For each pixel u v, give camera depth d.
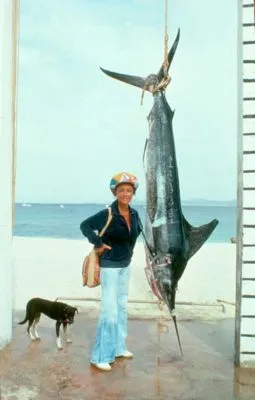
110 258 4.03
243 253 4.08
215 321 5.75
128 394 3.53
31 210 66.06
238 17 4.12
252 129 4.02
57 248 19.83
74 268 13.99
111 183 3.99
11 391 3.56
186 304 6.42
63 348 4.58
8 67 4.44
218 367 4.12
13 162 4.64
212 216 66.56
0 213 4.38
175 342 4.85
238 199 4.16
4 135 4.40
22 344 4.69
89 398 3.45
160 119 3.71
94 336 5.02
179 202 3.71
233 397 3.50
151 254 3.71
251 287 4.09
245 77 4.02
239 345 4.12
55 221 51.41
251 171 4.04
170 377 3.88
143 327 5.41
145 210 3.76
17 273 12.38
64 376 3.87
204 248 18.56
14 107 4.63
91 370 4.01
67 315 4.59
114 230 3.96
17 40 4.61
